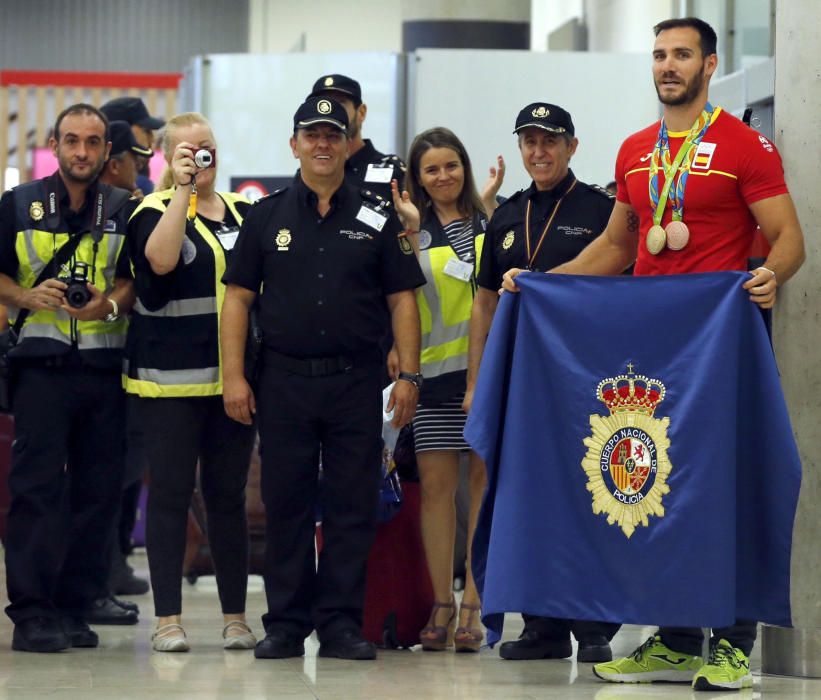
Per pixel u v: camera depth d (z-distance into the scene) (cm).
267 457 1422
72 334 1472
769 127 2381
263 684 1259
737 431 1223
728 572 1205
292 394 1409
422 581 1534
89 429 1509
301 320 1402
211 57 2778
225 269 1477
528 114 1473
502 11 3616
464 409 1452
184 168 1427
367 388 1423
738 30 2586
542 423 1270
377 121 2778
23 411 1473
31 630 1459
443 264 1532
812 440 1345
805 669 1302
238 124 2777
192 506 2195
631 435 1236
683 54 1241
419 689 1238
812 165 1336
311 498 1439
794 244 1227
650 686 1262
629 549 1233
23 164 4331
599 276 1255
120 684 1254
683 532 1214
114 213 1507
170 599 1474
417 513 1541
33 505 1466
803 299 1341
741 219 1252
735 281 1212
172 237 1420
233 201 1552
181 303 1470
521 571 1255
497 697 1196
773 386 1195
